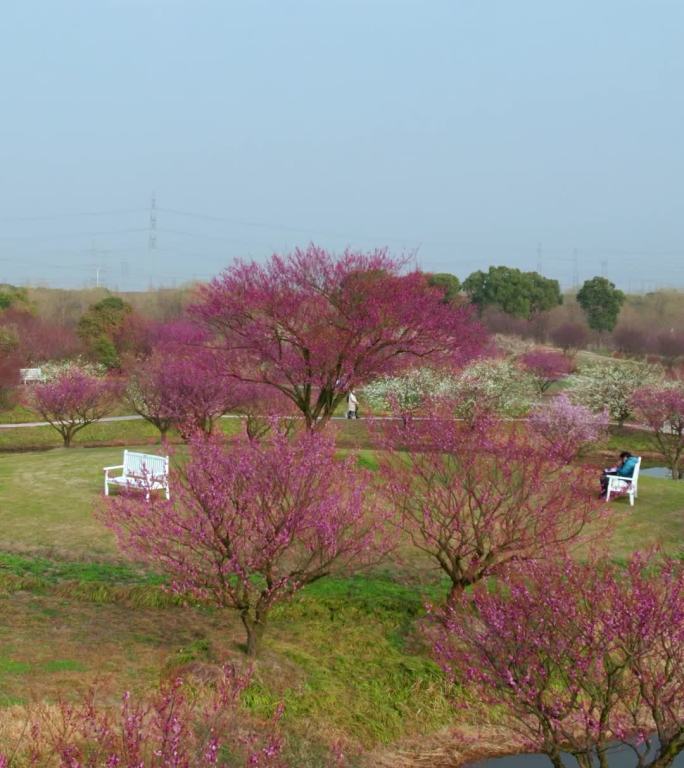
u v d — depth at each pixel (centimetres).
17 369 3881
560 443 1476
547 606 773
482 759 895
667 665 709
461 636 828
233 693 762
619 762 865
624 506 1670
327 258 1822
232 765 748
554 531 1098
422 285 1850
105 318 4691
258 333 1788
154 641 1066
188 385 2350
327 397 1805
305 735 867
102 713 808
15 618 1126
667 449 3155
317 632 1104
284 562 1238
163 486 1259
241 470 975
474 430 1216
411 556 1355
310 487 1006
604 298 6925
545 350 5416
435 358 1897
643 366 3712
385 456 1381
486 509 1093
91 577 1263
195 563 1027
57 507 1627
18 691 884
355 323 1728
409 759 887
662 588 803
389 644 1086
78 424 3491
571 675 759
